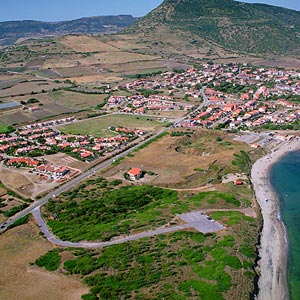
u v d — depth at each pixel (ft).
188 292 421.59
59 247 520.01
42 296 417.90
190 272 458.50
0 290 431.43
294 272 484.74
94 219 595.47
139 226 566.77
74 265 472.85
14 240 542.57
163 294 417.08
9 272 465.47
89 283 438.81
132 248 506.48
